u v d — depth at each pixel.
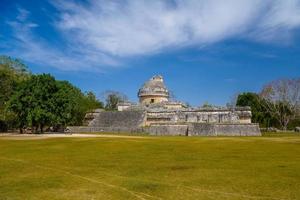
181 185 17.14
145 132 82.56
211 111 86.75
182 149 35.09
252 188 16.33
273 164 23.88
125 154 30.59
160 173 20.52
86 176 19.73
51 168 22.67
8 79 82.75
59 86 74.19
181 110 90.75
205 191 15.85
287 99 108.38
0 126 91.38
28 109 70.31
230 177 19.09
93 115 102.69
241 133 72.44
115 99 149.75
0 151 33.44
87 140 47.31
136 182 17.91
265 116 112.81
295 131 98.38
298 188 16.22
